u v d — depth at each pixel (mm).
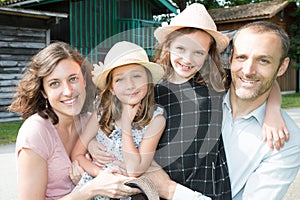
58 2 12914
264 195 1856
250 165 1929
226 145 1992
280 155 1881
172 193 1783
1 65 10219
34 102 1891
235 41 1909
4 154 6059
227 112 2043
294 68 19625
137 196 1721
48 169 1833
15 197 4121
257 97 1918
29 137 1777
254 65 1837
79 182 1799
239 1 30203
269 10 18453
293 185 4414
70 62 1775
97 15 13164
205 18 1984
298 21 19906
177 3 25250
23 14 10094
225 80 2039
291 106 12953
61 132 1905
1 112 10312
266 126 1926
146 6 14133
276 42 1825
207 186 1821
